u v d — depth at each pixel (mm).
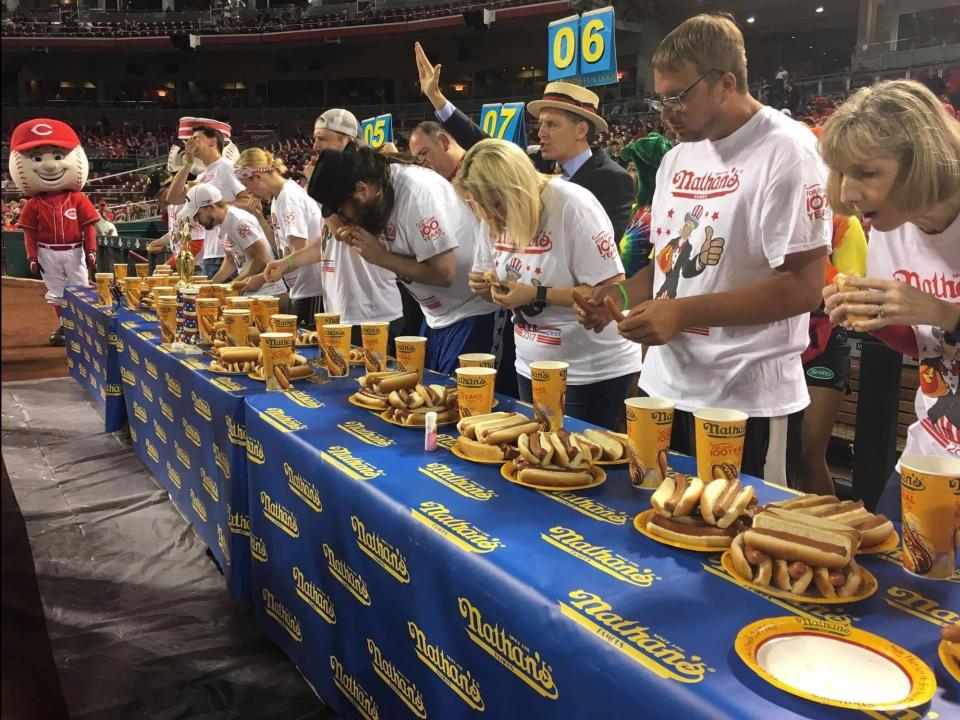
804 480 2512
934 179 1118
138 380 3416
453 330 2609
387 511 1268
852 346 3125
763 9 12227
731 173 1612
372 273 2994
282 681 1991
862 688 728
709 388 1704
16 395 5109
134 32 22422
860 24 8617
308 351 2617
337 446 1575
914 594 927
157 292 3611
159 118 23688
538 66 20859
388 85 23312
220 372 2359
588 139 3061
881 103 1133
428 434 1538
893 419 2305
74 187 6809
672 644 815
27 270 11531
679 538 1054
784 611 885
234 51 24203
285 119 22875
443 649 1148
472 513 1202
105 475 3580
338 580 1510
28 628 625
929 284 1360
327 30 20797
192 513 2727
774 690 727
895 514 1392
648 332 1463
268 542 1901
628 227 3043
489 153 1999
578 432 1572
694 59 1515
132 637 2219
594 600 914
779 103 8250
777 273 1574
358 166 2240
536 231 2076
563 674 885
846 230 2330
